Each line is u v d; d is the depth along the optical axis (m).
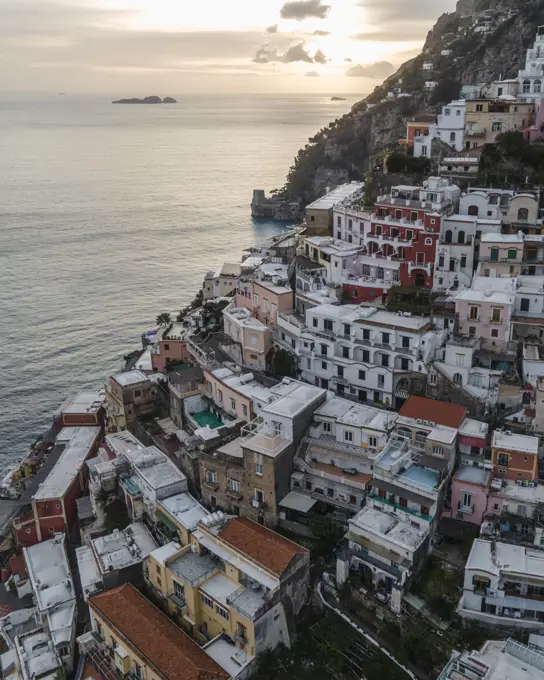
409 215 103.31
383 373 85.44
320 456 76.00
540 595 58.19
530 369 78.81
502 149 114.44
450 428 71.19
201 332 113.75
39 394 136.25
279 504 74.12
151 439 93.88
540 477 68.75
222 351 103.75
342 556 66.06
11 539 93.12
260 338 96.44
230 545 66.38
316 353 91.94
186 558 69.88
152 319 172.25
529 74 138.12
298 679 60.50
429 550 66.06
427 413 73.75
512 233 99.81
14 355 152.12
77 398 118.25
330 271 107.31
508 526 65.12
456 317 84.81
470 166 115.12
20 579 84.12
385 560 63.62
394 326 84.56
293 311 101.81
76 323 169.75
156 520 77.94
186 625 67.88
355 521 66.69
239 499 76.94
